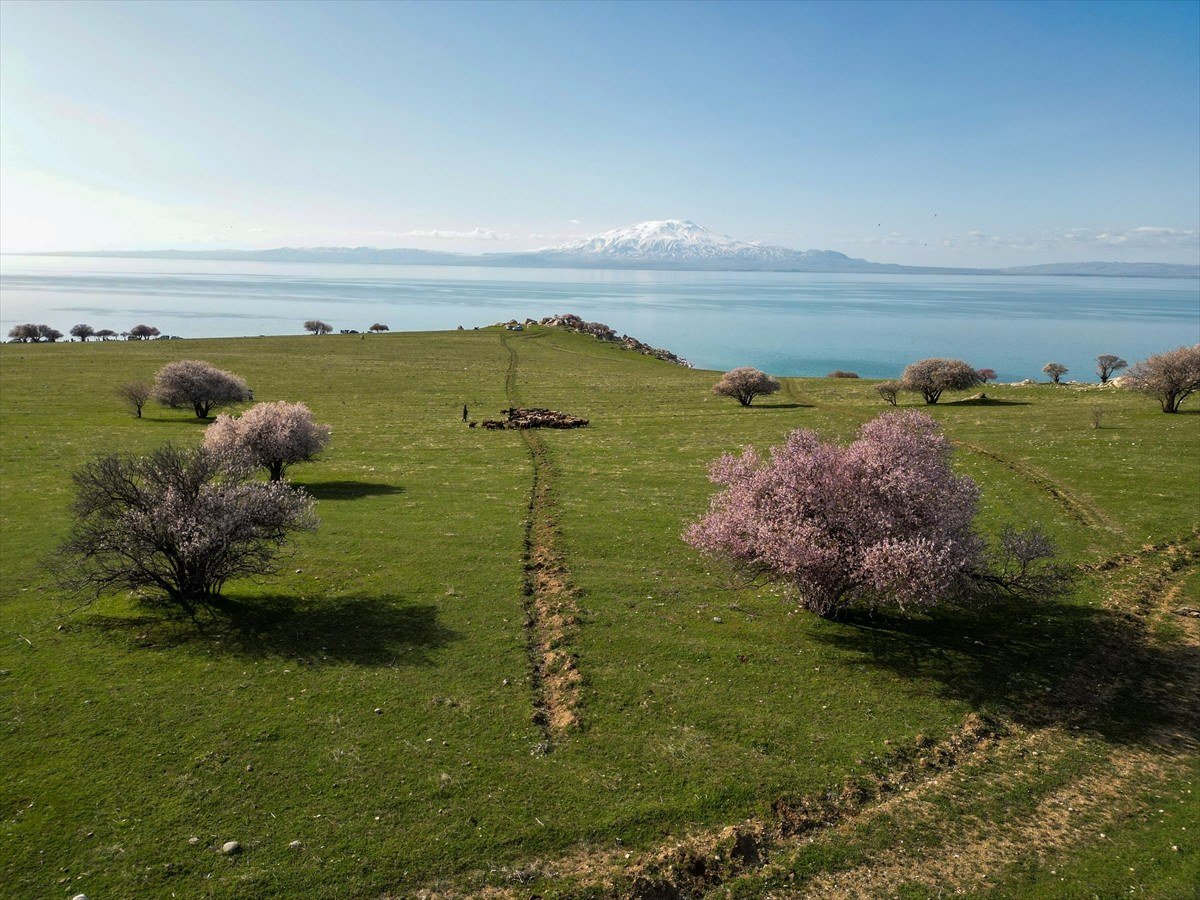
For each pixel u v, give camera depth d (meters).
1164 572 27.12
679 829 14.77
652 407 76.75
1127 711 18.78
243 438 38.94
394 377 97.75
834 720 18.48
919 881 13.51
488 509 37.09
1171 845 14.09
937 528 20.89
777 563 22.11
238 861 13.69
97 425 61.75
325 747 17.14
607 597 26.02
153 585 25.94
